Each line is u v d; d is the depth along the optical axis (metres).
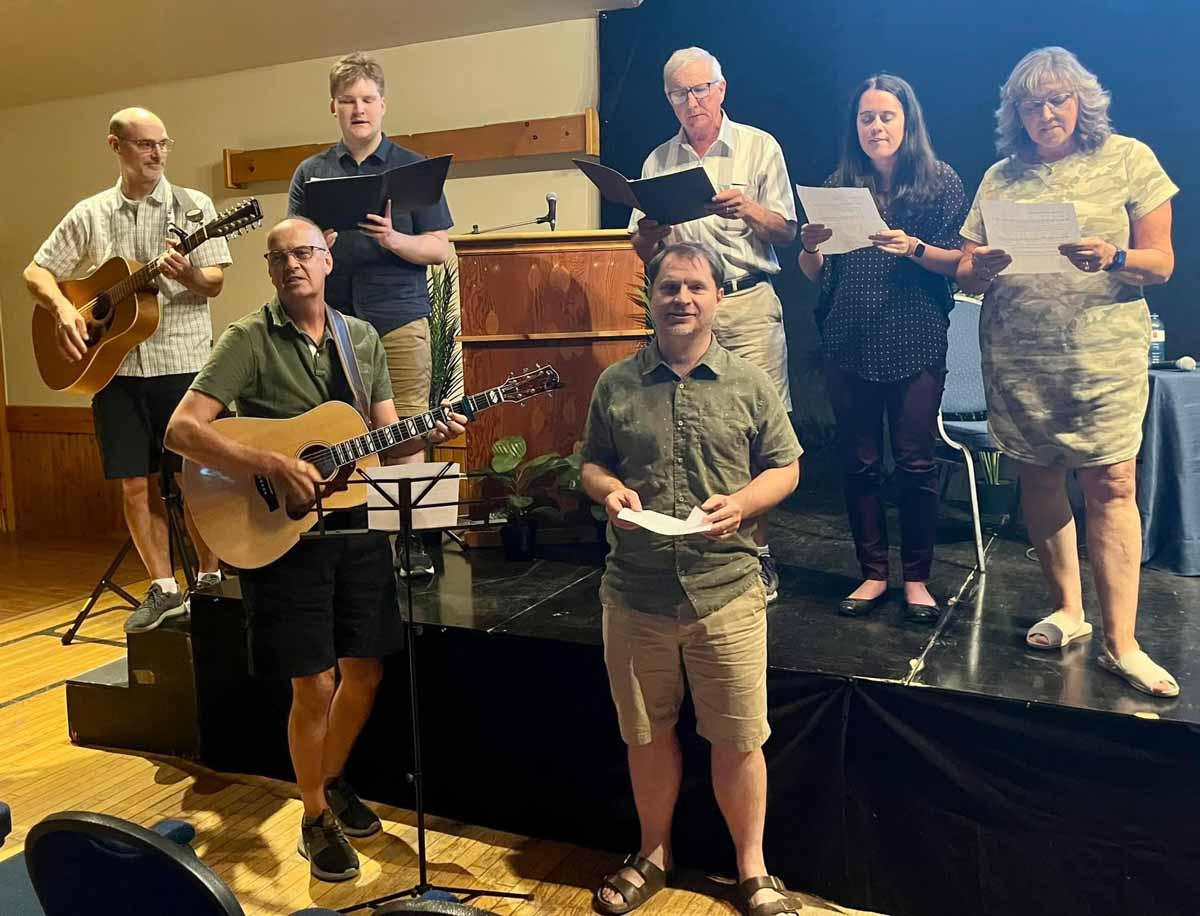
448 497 2.19
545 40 4.26
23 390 6.15
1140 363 2.50
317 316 2.40
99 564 5.44
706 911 2.33
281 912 2.36
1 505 6.32
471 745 2.77
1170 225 2.50
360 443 2.35
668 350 2.20
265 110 4.95
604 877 2.50
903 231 2.90
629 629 2.24
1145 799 2.12
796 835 2.45
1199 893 2.10
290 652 2.33
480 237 3.66
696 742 2.48
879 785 2.36
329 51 4.70
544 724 2.67
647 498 2.21
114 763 3.17
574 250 3.62
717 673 2.19
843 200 2.63
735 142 3.39
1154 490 2.73
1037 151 2.60
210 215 3.61
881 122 2.92
